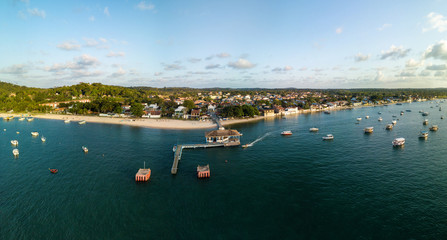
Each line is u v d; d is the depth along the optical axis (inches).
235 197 2096.5
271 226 1660.9
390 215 1752.0
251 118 7687.0
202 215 1818.4
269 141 4234.7
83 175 2625.5
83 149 3622.0
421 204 1893.5
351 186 2249.0
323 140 4215.1
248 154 3425.2
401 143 3713.1
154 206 1961.1
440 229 1576.0
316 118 7524.6
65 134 4906.5
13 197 2119.8
